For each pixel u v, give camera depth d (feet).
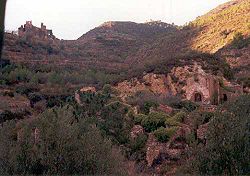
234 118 48.49
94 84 315.17
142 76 264.72
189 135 106.93
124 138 117.29
